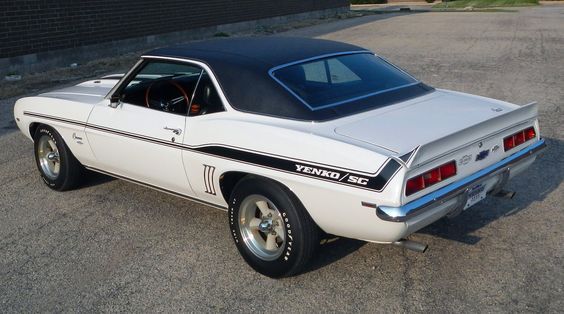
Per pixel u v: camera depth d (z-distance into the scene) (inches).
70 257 179.2
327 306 147.3
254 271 166.7
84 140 212.2
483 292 150.0
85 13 597.0
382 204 135.4
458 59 565.0
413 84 190.4
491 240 178.4
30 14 530.9
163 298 154.5
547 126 302.4
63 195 231.0
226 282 161.5
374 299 149.3
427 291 151.8
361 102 168.1
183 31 770.2
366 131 150.9
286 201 151.9
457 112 168.6
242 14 920.9
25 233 197.5
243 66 170.2
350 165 140.1
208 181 173.0
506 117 160.2
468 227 187.6
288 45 190.5
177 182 185.5
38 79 496.7
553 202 205.6
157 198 224.1
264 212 161.6
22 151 293.0
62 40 571.8
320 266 166.9
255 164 156.6
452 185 146.3
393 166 134.8
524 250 171.3
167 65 197.2
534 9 1494.8
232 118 166.2
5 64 511.5
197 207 214.2
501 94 388.5
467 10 1501.0
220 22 860.6
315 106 159.9
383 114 164.1
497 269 161.2
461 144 146.6
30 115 233.3
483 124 151.1
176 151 178.9
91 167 222.1
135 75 197.5
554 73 465.1
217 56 179.0
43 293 159.2
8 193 235.3
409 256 170.6
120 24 650.2
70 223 204.1
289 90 162.6
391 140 145.4
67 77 503.5
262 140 156.1
